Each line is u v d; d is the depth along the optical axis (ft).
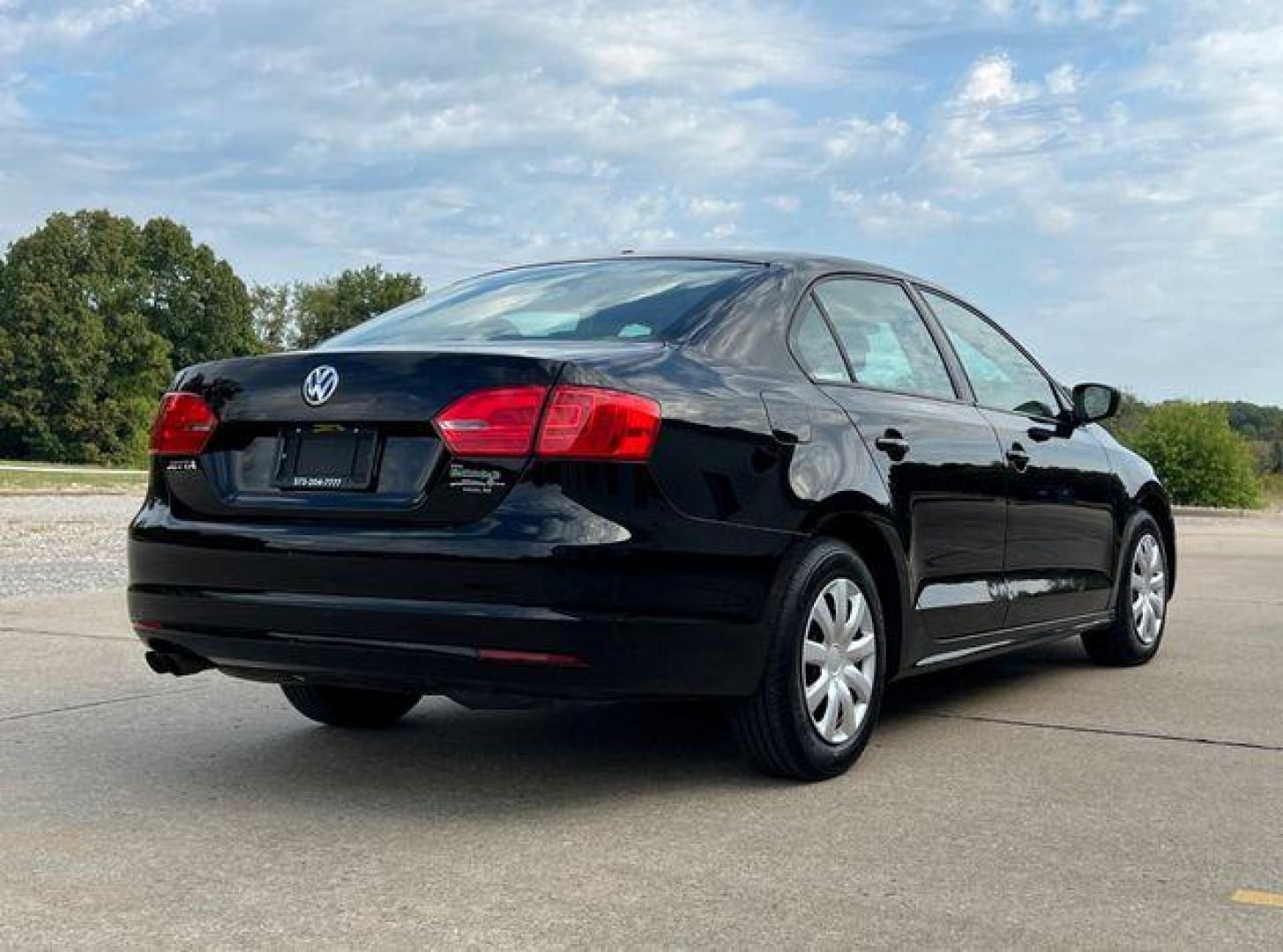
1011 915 10.36
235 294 336.49
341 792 14.14
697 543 12.89
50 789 14.28
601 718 17.90
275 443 13.53
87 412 284.41
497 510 12.25
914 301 17.81
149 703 18.89
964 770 14.96
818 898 10.72
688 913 10.39
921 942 9.78
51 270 288.51
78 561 40.14
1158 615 22.77
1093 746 16.22
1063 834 12.52
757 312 14.84
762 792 14.01
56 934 10.02
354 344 15.24
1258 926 10.15
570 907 10.53
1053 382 20.67
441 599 12.27
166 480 14.24
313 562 12.77
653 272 15.76
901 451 15.62
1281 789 14.17
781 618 13.79
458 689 12.50
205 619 13.51
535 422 12.30
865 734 14.89
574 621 12.09
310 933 10.01
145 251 322.96
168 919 10.32
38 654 22.97
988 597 17.34
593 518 12.27
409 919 10.30
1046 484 18.93
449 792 14.07
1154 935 9.94
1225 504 119.96
